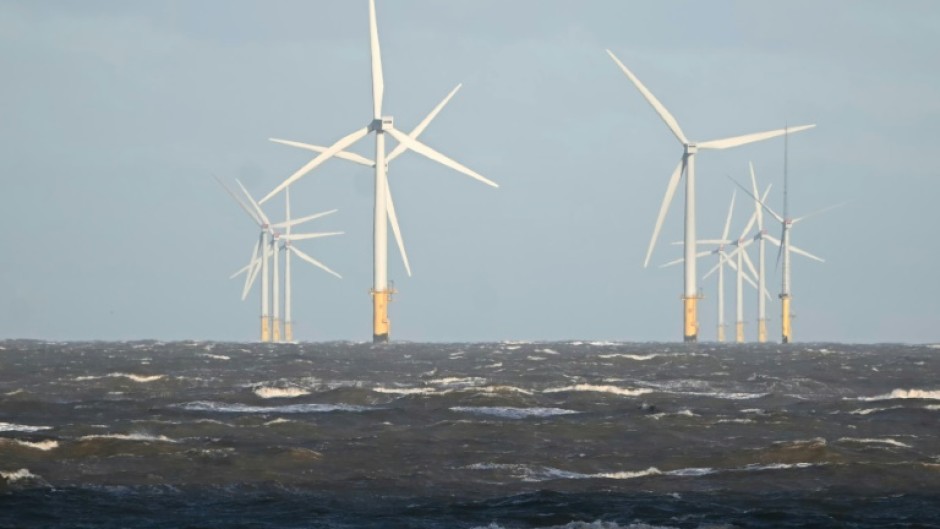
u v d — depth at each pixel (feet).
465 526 551.59
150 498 609.42
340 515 575.79
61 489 624.59
